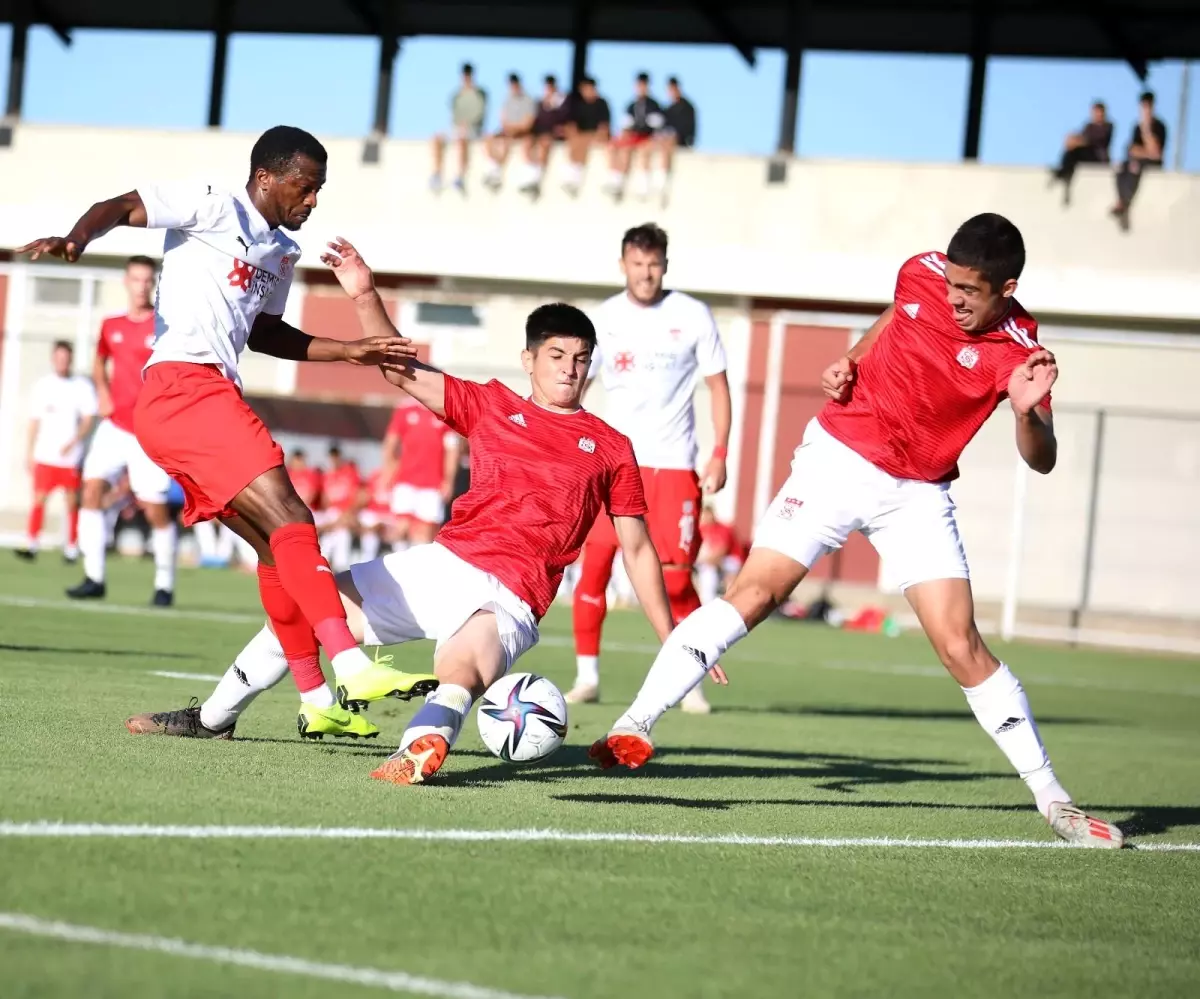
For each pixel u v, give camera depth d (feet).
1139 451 159.63
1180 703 96.37
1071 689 101.19
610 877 27.68
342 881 25.17
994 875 31.60
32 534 127.03
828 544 36.42
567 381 37.24
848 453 36.14
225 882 24.32
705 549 138.62
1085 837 36.47
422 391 37.14
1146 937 27.14
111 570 130.93
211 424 35.94
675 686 35.81
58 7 203.31
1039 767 37.09
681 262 175.42
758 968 22.43
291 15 202.90
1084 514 160.45
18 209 191.11
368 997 19.26
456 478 146.92
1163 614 157.69
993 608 159.84
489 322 180.65
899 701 81.20
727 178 175.32
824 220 172.76
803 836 34.35
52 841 25.80
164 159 189.57
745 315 162.71
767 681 87.20
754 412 170.40
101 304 185.57
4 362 179.73
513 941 22.65
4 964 19.19
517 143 180.75
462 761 41.57
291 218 37.91
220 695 39.40
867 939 24.97
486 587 35.99
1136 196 163.63
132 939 20.80
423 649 82.69
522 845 29.68
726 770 46.19
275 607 36.55
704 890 27.40
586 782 39.99
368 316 37.58
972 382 34.78
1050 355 32.60
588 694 65.21
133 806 29.37
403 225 183.01
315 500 157.38
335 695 37.55
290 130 37.55
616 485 37.50
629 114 177.88
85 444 134.51
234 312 37.37
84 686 50.31
